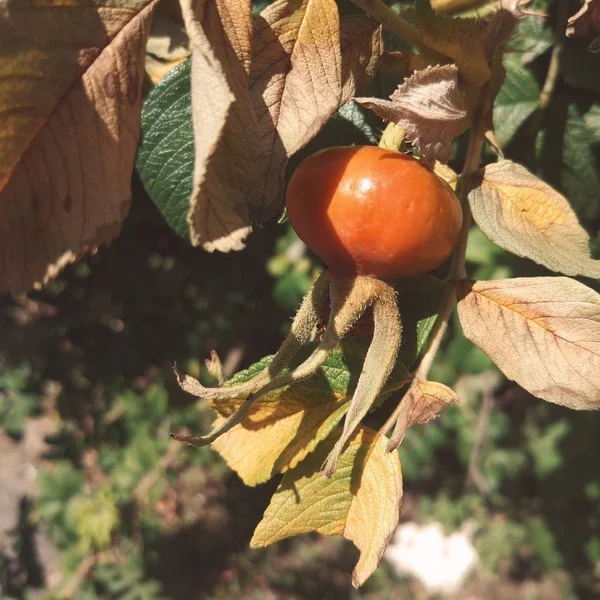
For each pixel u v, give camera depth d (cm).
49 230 12
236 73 12
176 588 53
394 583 61
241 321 41
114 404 46
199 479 56
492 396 48
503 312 14
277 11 13
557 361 13
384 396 14
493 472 52
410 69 14
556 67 19
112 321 42
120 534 45
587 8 15
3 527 64
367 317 14
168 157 15
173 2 16
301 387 14
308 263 38
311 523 13
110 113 12
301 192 13
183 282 41
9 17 11
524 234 14
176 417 46
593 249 20
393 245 13
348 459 14
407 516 65
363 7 13
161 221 36
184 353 42
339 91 13
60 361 42
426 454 51
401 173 13
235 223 12
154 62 17
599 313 13
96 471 51
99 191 12
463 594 61
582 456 45
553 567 54
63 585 45
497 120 20
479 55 14
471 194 14
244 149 12
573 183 20
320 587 59
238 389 13
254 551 56
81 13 12
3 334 42
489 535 58
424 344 14
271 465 13
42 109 12
